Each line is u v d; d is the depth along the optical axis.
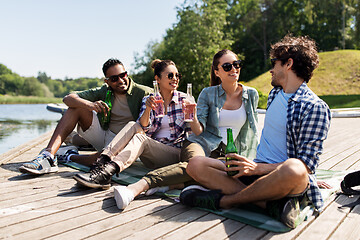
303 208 1.93
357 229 1.80
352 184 2.32
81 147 4.31
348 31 37.22
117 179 2.70
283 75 2.04
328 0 35.38
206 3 19.45
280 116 2.03
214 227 1.80
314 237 1.69
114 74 3.15
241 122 2.74
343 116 10.75
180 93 2.99
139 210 2.06
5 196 2.30
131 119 3.40
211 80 2.95
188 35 19.11
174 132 2.94
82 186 2.46
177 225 1.83
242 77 38.22
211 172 2.06
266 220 1.86
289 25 39.69
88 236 1.69
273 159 2.05
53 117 15.27
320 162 3.61
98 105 3.08
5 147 5.93
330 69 23.23
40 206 2.11
